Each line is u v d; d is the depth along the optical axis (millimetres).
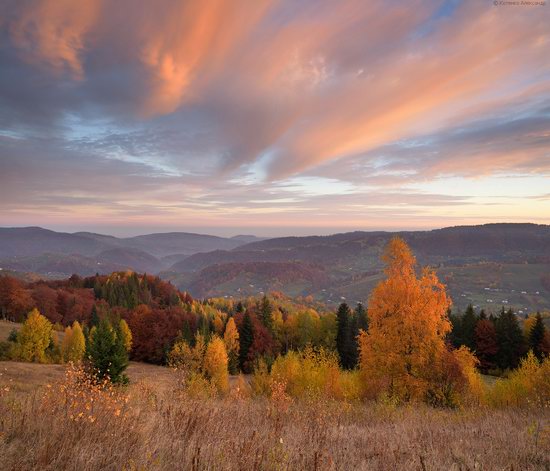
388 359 19031
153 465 3719
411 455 5238
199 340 36938
